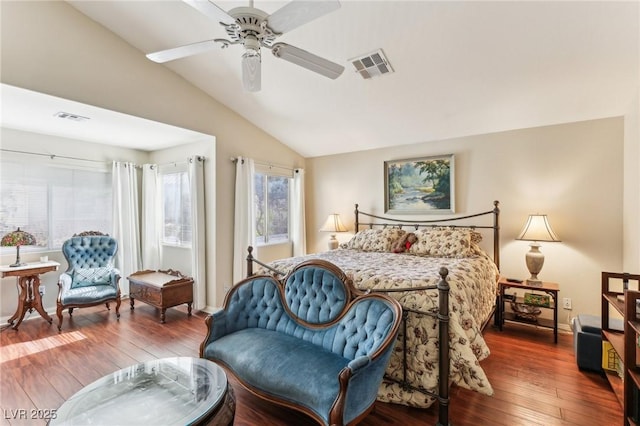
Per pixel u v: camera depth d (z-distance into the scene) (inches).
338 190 197.3
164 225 183.3
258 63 72.8
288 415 77.5
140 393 61.7
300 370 70.3
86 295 137.0
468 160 153.0
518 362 102.4
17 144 143.2
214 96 152.4
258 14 62.1
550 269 134.2
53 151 154.4
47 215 154.3
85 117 124.1
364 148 184.4
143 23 111.5
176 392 62.1
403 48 102.2
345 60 110.3
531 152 137.9
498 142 145.6
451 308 76.2
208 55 123.5
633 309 66.9
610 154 122.4
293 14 60.6
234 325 95.7
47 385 89.2
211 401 58.7
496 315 134.1
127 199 178.1
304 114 157.2
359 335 74.7
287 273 101.3
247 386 75.0
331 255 138.0
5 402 81.5
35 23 98.2
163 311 140.0
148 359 104.8
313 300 88.0
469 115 135.7
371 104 138.9
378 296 77.5
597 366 93.9
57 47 102.7
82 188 166.4
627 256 114.1
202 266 156.0
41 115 121.6
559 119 129.2
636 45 87.0
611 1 76.0
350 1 86.4
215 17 62.9
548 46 92.6
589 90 109.4
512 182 142.0
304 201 206.2
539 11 81.9
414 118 144.4
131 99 122.0
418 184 166.2
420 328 78.2
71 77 105.8
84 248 153.9
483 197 148.9
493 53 98.7
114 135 153.1
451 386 86.5
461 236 135.3
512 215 142.1
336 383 65.1
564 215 131.0
